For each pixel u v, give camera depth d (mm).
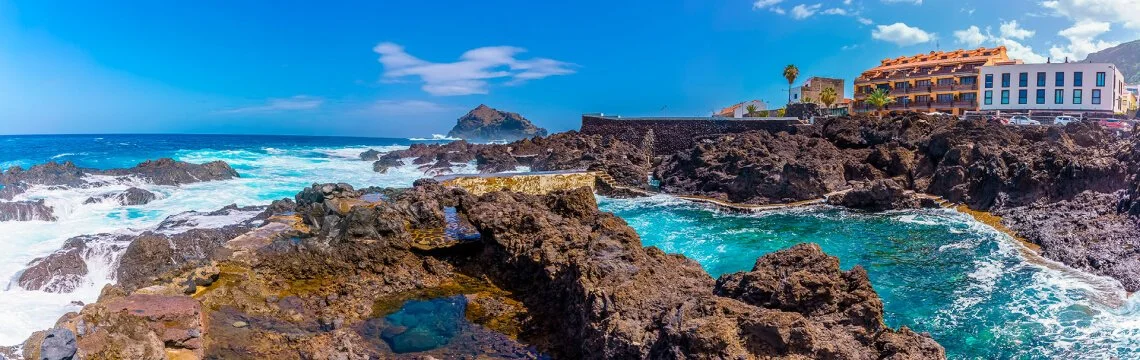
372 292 22672
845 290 16969
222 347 17219
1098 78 76375
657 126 74688
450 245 25828
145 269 24406
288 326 19297
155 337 15867
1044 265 27984
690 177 53156
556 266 21734
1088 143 46906
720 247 33094
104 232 29406
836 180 46688
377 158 80938
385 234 25719
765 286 17234
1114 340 19875
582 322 17609
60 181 43500
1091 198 35344
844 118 59562
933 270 27953
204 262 22812
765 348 13781
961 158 43844
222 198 43312
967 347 19797
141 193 40812
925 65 95750
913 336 14938
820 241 34000
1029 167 38875
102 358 14547
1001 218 37250
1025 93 79938
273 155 87562
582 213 29172
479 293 22812
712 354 13352
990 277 26562
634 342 15289
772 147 54750
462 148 81312
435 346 18250
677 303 16266
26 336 19156
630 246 21859
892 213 41250
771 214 42062
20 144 118688
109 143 129500
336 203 33688
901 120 54875
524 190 49062
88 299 23141
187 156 81625
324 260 24234
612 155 59562
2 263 24906
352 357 16969
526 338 18969
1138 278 24672
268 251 24312
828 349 13586
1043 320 21625
